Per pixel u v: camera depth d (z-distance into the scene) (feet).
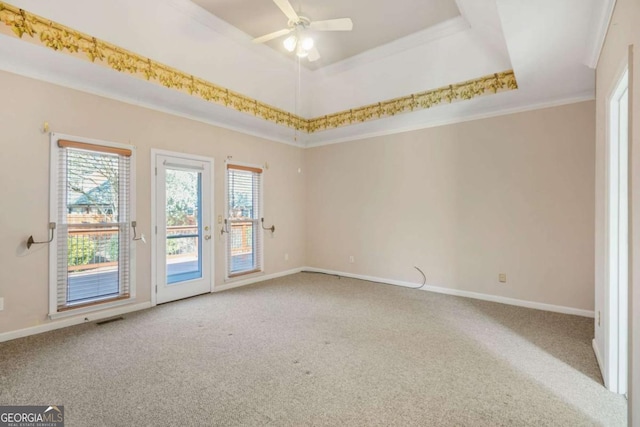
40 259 10.02
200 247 14.69
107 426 5.61
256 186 17.40
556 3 6.75
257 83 14.74
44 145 10.12
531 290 12.75
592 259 11.55
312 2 10.54
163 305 12.91
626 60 5.41
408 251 16.15
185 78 12.33
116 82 11.13
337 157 19.02
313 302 13.37
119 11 9.87
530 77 10.40
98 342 9.21
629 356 5.05
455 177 14.70
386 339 9.50
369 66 14.35
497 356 8.39
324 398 6.48
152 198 12.86
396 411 6.07
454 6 10.75
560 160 12.15
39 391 6.66
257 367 7.76
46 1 8.87
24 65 9.70
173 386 6.89
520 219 13.00
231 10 11.09
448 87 13.25
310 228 20.36
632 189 4.96
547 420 5.81
